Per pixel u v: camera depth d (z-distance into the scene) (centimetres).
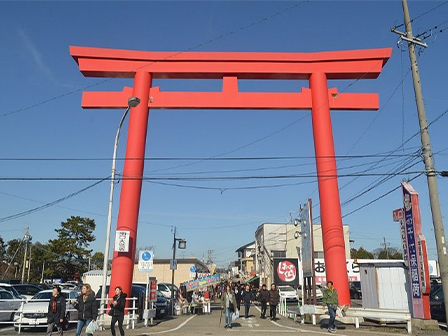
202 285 2531
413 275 1594
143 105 2011
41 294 1933
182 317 2236
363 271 1894
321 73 2050
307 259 1994
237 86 2061
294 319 2030
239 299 2981
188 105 2027
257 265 6372
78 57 2048
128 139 1975
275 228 5641
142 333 1428
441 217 1562
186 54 2064
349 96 2031
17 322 1508
